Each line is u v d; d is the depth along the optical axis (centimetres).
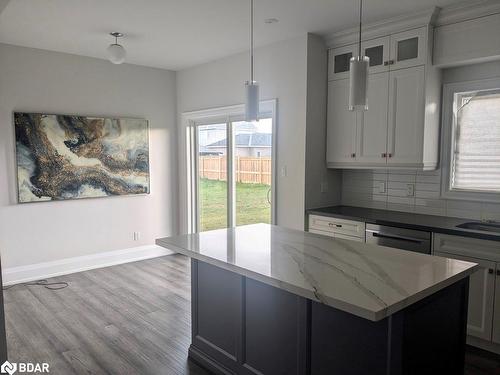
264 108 438
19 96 439
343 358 193
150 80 544
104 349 299
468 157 353
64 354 291
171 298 401
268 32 390
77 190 482
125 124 520
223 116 507
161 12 335
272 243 259
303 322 208
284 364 223
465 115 353
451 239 304
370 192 421
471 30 317
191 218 571
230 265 210
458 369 216
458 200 358
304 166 403
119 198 523
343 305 157
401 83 354
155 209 560
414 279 184
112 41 421
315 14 340
